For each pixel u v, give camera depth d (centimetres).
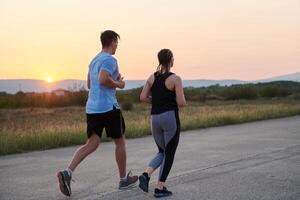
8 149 1152
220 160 936
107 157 1028
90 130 639
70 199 616
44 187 701
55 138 1312
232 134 1574
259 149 1112
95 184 712
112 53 652
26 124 2314
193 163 898
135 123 1805
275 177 739
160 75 623
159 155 633
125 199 608
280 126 1922
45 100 6116
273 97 8556
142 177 619
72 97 6172
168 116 613
